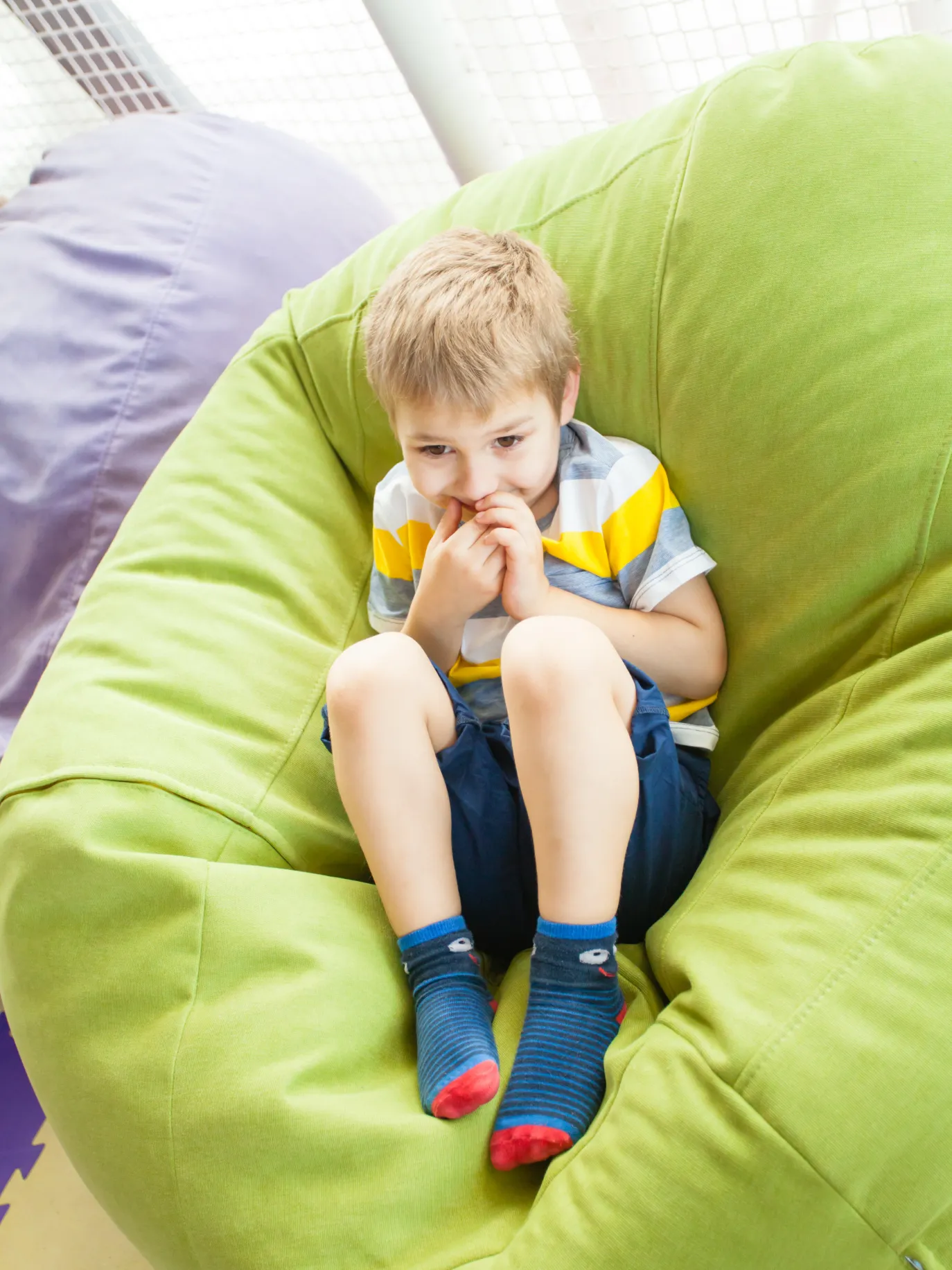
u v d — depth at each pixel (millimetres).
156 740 825
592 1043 696
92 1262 1025
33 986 755
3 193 1708
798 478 775
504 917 855
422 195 1672
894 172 750
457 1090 671
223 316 1250
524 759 731
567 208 913
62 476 1194
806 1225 549
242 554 980
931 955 579
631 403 881
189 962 725
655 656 847
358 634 1018
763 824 731
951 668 672
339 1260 631
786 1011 589
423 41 1239
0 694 1223
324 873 889
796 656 814
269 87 1550
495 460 812
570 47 1265
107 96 1581
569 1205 605
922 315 727
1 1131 1166
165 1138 668
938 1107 545
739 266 789
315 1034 701
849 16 1140
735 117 818
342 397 1045
